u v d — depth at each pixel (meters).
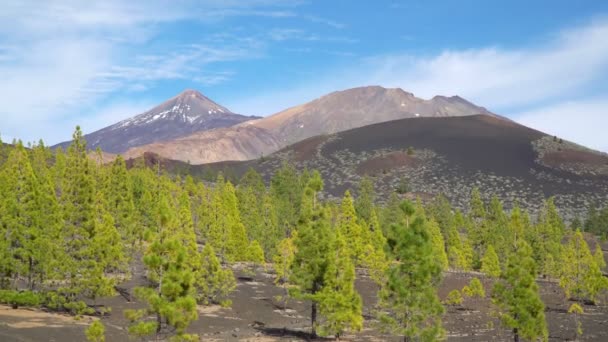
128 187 85.38
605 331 58.56
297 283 51.62
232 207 105.81
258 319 60.47
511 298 42.72
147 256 33.69
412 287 38.62
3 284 55.00
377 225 95.44
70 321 47.84
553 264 103.38
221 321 57.28
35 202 55.47
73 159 56.88
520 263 42.78
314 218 52.91
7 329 40.56
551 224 133.12
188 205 98.81
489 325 60.16
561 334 56.53
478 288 77.31
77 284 52.53
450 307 76.06
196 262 63.69
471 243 118.62
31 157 110.44
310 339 50.47
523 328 42.06
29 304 52.03
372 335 54.75
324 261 50.22
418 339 39.47
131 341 42.62
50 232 53.88
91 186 55.91
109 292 54.09
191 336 33.78
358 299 50.12
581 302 83.06
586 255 82.50
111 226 63.16
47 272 52.31
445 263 99.69
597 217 164.62
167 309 32.34
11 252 54.22
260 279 83.94
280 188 139.88
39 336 39.81
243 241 90.19
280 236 105.50
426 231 39.47
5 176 63.75
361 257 81.12
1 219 54.50
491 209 135.75
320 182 54.09
